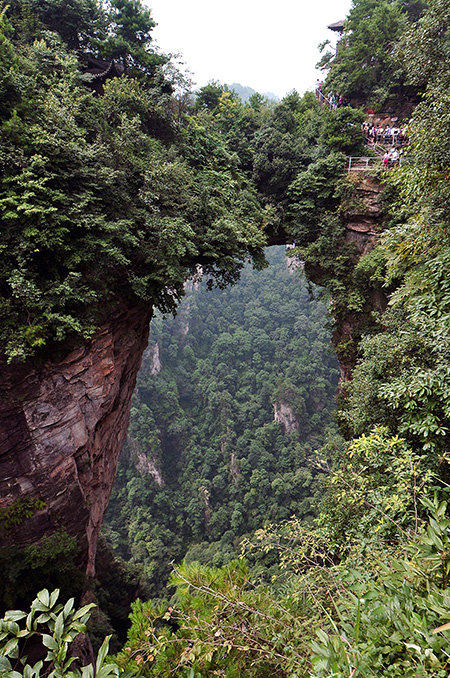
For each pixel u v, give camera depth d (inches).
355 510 220.4
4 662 50.7
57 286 301.4
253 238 500.7
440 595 63.2
